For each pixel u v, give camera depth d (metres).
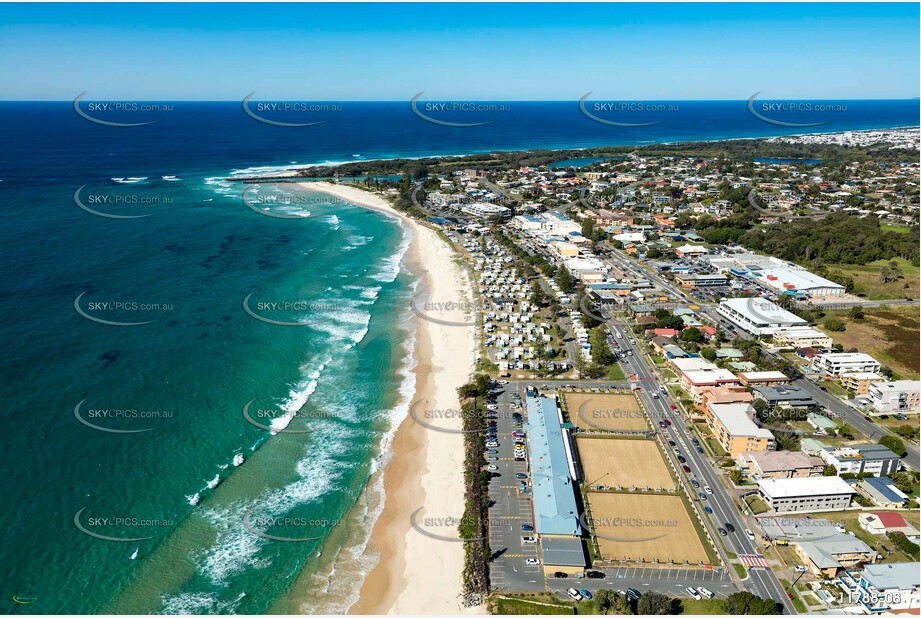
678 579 82.06
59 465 99.06
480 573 82.56
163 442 107.94
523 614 76.50
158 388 124.25
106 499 93.56
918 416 122.88
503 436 116.12
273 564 85.12
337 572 84.25
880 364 141.75
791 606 77.56
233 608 77.69
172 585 80.50
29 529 86.12
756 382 135.00
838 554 83.50
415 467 107.00
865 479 101.81
